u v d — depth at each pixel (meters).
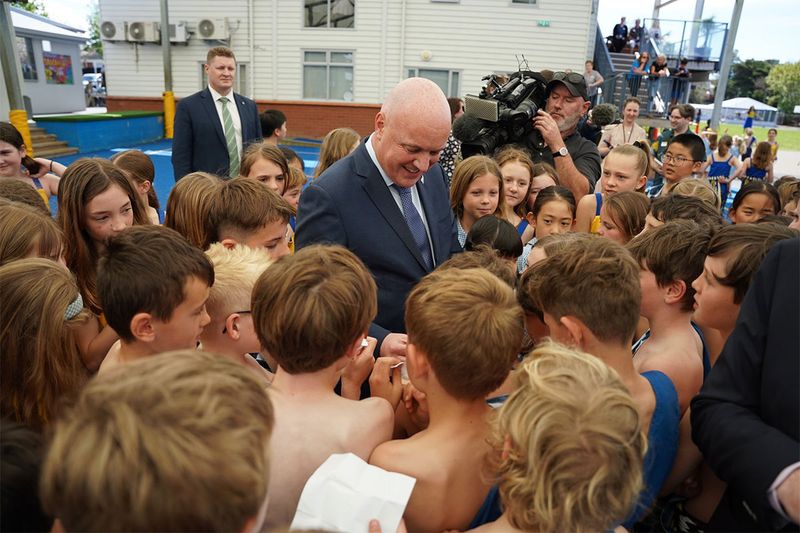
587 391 0.95
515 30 15.28
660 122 12.58
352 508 1.02
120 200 2.11
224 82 4.77
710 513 1.47
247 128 5.02
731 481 1.05
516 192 3.26
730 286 1.35
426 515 1.15
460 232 2.97
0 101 10.45
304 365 1.22
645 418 1.28
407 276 2.04
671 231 1.56
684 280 1.52
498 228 2.38
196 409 0.67
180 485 0.61
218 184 2.36
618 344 1.29
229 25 16.05
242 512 0.67
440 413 1.22
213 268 1.52
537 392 0.97
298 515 1.04
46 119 13.66
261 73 16.36
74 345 1.48
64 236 2.07
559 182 3.54
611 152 3.33
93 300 2.09
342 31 15.80
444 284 1.25
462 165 2.91
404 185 2.04
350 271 1.27
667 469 1.32
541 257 1.90
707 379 1.21
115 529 0.61
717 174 8.96
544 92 3.83
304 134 16.56
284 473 1.17
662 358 1.51
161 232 1.46
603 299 1.26
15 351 1.34
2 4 10.21
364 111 16.27
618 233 2.62
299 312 1.16
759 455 0.99
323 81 16.31
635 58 16.92
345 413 1.24
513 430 0.97
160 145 15.31
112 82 17.14
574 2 14.97
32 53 17.62
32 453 0.84
